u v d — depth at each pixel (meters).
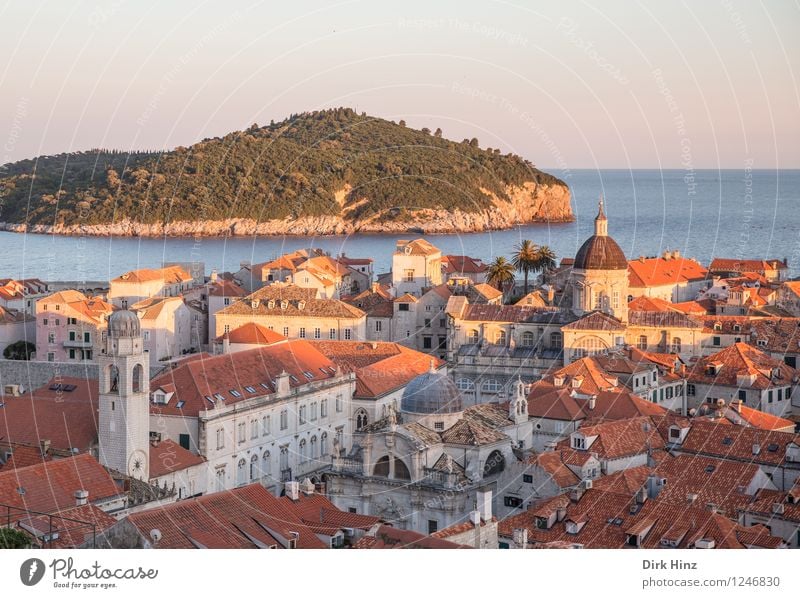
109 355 162.25
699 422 171.00
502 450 162.38
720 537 127.50
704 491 147.75
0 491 131.88
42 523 124.69
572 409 187.62
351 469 160.25
